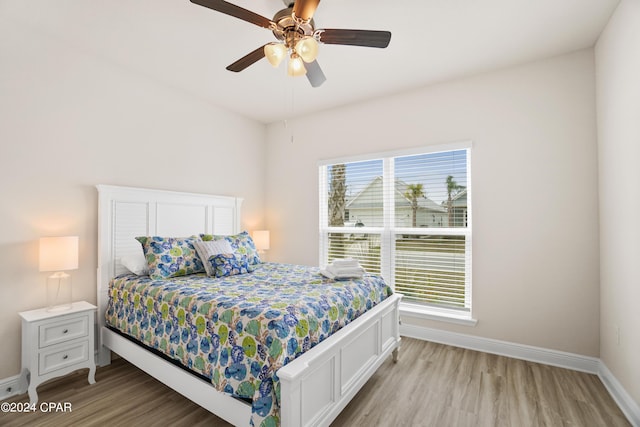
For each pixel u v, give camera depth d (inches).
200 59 109.1
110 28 91.7
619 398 80.9
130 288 96.3
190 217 134.8
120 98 114.1
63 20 88.0
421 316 126.0
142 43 99.3
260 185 174.7
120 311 98.9
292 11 68.2
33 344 82.1
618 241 82.9
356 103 146.4
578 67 101.7
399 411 78.2
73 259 90.0
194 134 140.0
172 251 106.7
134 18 86.9
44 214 95.7
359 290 90.9
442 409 79.1
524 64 110.0
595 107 99.0
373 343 90.4
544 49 101.3
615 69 83.1
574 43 98.0
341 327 77.3
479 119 117.5
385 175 139.6
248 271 114.5
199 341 72.1
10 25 88.8
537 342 106.9
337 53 103.8
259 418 56.0
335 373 69.4
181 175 134.6
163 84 127.9
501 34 93.2
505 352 111.3
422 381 92.9
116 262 109.2
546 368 101.4
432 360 107.3
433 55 105.0
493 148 114.8
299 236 164.9
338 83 126.3
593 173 99.2
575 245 101.7
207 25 89.7
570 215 102.4
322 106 151.6
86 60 105.0
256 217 172.1
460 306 122.5
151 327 86.5
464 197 122.2
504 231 112.7
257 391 58.0
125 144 115.5
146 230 118.6
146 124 122.1
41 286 94.7
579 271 101.0
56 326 86.4
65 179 100.2
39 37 94.3
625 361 79.1
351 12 83.4
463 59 107.5
